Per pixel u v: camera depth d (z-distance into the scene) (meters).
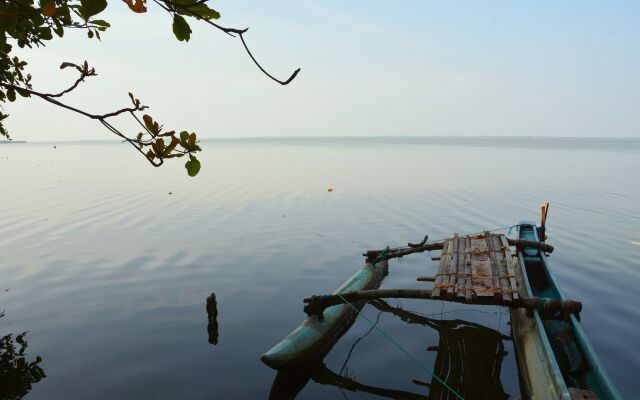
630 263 12.73
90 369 7.66
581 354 6.47
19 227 17.86
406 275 12.63
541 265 10.93
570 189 27.16
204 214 20.52
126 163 56.31
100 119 1.97
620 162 51.59
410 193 26.17
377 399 7.01
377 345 8.77
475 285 8.16
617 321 9.16
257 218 19.58
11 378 7.35
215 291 11.23
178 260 13.60
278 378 7.46
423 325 9.71
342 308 9.45
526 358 7.13
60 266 13.04
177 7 1.76
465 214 19.88
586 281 11.39
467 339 9.04
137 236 16.41
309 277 12.23
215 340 8.72
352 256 14.05
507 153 76.81
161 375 7.50
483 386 7.36
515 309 9.48
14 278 12.09
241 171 41.66
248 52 1.63
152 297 10.84
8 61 3.22
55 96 2.10
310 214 20.36
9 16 2.23
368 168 44.06
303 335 7.93
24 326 9.34
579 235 15.91
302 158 63.66
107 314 9.88
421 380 7.55
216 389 7.11
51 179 35.56
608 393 5.23
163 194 26.61
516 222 18.11
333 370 7.85
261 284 11.70
